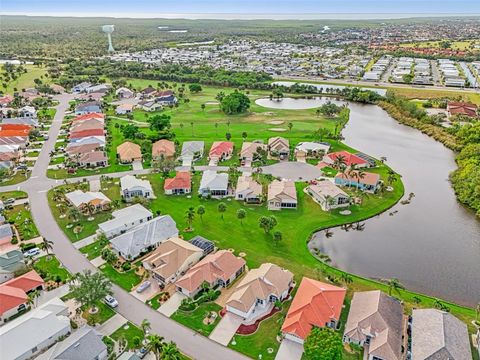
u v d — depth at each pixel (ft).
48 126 639.76
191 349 225.97
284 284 268.82
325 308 245.04
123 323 244.42
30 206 385.91
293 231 348.59
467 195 410.93
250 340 232.53
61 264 298.97
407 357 219.61
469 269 305.53
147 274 290.76
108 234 331.57
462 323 235.40
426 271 302.25
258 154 503.20
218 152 506.07
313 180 442.50
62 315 242.78
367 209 390.21
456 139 576.61
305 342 214.48
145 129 621.72
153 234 325.62
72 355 207.72
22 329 225.56
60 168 476.95
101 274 264.52
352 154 494.59
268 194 397.19
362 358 220.84
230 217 369.09
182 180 420.36
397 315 241.76
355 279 287.69
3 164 467.11
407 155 542.16
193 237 333.42
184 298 266.98
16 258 293.23
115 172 468.75
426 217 383.65
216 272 280.72
